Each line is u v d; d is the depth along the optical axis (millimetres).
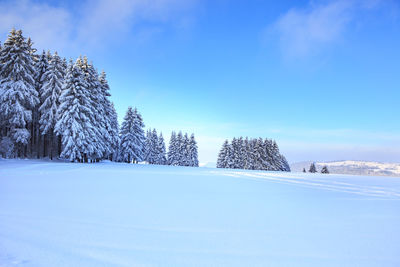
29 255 3107
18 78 23328
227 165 58531
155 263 2973
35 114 27578
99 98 30562
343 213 5840
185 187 9539
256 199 7371
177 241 3707
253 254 3305
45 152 29188
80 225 4336
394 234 4285
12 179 10031
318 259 3193
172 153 64375
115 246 3455
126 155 41438
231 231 4250
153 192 8031
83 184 9266
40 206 5590
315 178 17000
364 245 3734
